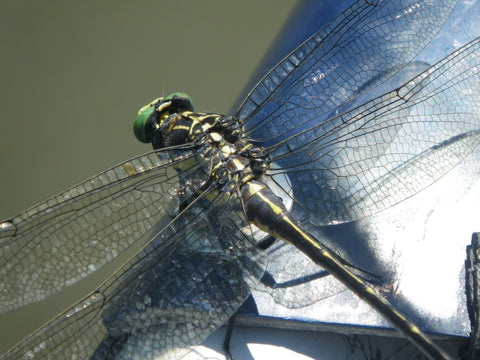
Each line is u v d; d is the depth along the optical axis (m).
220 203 0.28
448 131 0.28
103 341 0.27
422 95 0.28
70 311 0.27
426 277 0.28
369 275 0.28
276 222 0.28
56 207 0.28
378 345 0.28
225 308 0.28
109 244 0.28
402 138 0.28
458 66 0.28
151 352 0.27
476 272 0.28
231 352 0.28
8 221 0.28
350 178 0.28
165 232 0.28
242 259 0.28
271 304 0.28
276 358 0.28
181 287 0.28
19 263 0.27
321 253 0.28
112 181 0.28
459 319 0.28
